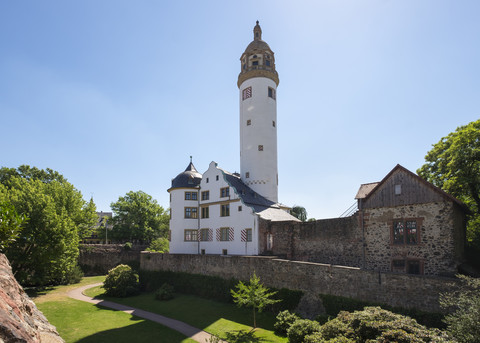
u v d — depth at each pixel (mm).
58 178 60625
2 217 9289
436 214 23375
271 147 47500
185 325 26094
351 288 22844
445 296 16859
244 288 25609
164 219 73125
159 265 41812
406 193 25125
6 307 6410
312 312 24641
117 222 70125
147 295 38250
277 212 41344
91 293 39344
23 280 34312
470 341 12016
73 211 47250
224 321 26422
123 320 27750
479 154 26031
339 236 29312
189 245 43531
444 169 32188
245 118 48469
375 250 26406
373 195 27156
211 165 44000
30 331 6895
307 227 32125
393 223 25609
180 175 46250
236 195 39594
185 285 37312
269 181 46500
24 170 57656
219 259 34094
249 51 49062
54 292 39469
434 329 14242
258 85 48031
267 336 22484
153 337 23219
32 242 34094
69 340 22719
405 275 20328
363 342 14695
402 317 15492
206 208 43688
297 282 26344
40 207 35719
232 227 39469
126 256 55219
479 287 15945
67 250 38094
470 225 32062
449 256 22422
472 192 29188
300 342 19344
